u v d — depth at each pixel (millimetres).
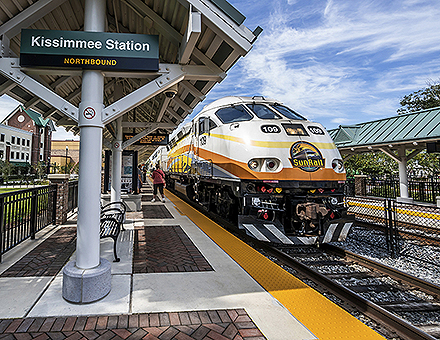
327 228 4812
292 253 5098
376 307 2848
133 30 5246
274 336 2250
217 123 6098
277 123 5164
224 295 2955
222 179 5602
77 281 2699
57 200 6320
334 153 5105
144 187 18375
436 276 4242
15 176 28375
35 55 2922
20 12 3215
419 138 9984
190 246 4793
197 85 4785
